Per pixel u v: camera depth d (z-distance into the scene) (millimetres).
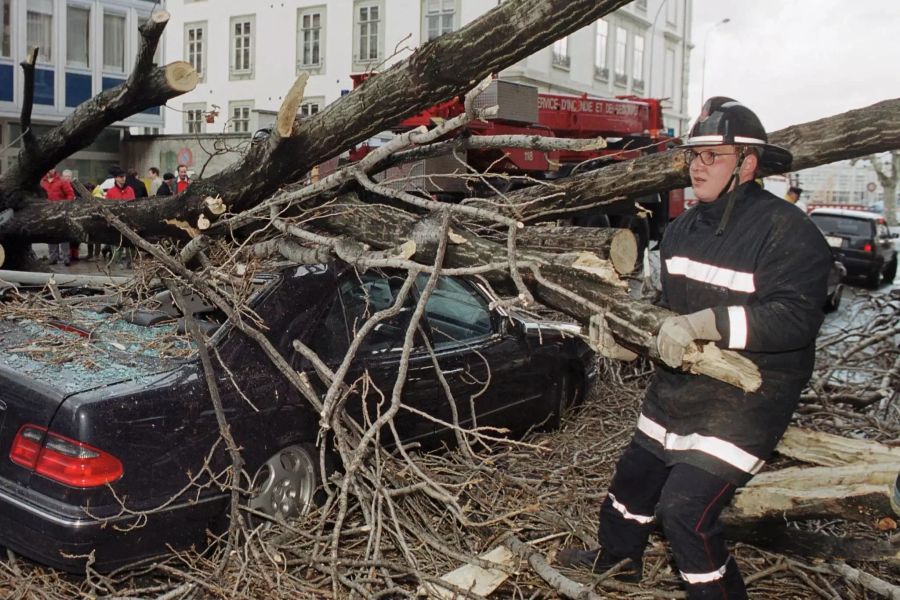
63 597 3201
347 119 3969
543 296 3473
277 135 3969
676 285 2996
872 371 6133
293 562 3412
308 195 4012
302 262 4055
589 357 5574
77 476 3023
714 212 2885
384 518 3559
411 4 25469
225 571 3328
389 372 4008
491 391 4672
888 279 18625
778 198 2805
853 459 3766
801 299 2619
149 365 3422
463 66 3580
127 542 3135
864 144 4266
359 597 3295
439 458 4273
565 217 4883
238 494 3281
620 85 30547
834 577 3578
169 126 30953
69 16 21344
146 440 3160
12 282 4793
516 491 4156
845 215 16703
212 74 29969
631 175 4445
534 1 3350
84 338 3721
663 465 3135
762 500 3402
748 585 3469
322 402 3713
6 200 5262
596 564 3391
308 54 27797
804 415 5523
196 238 4176
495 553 3469
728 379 2654
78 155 21156
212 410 3359
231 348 3520
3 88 20281
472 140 4082
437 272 3273
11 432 3186
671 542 2775
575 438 5184
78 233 5004
